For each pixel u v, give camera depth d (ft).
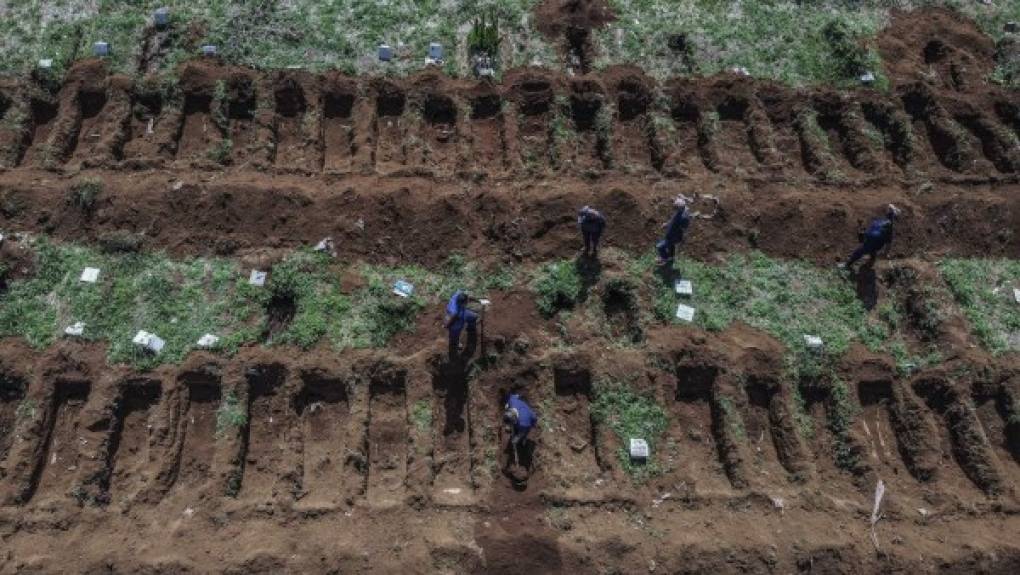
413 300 42.83
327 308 42.29
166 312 41.70
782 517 37.04
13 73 50.96
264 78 51.44
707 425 40.93
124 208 44.73
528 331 42.16
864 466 39.34
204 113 50.98
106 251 43.65
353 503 36.68
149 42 53.11
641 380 40.75
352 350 40.98
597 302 43.50
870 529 36.96
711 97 53.11
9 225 44.24
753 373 41.57
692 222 46.70
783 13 58.08
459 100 51.72
